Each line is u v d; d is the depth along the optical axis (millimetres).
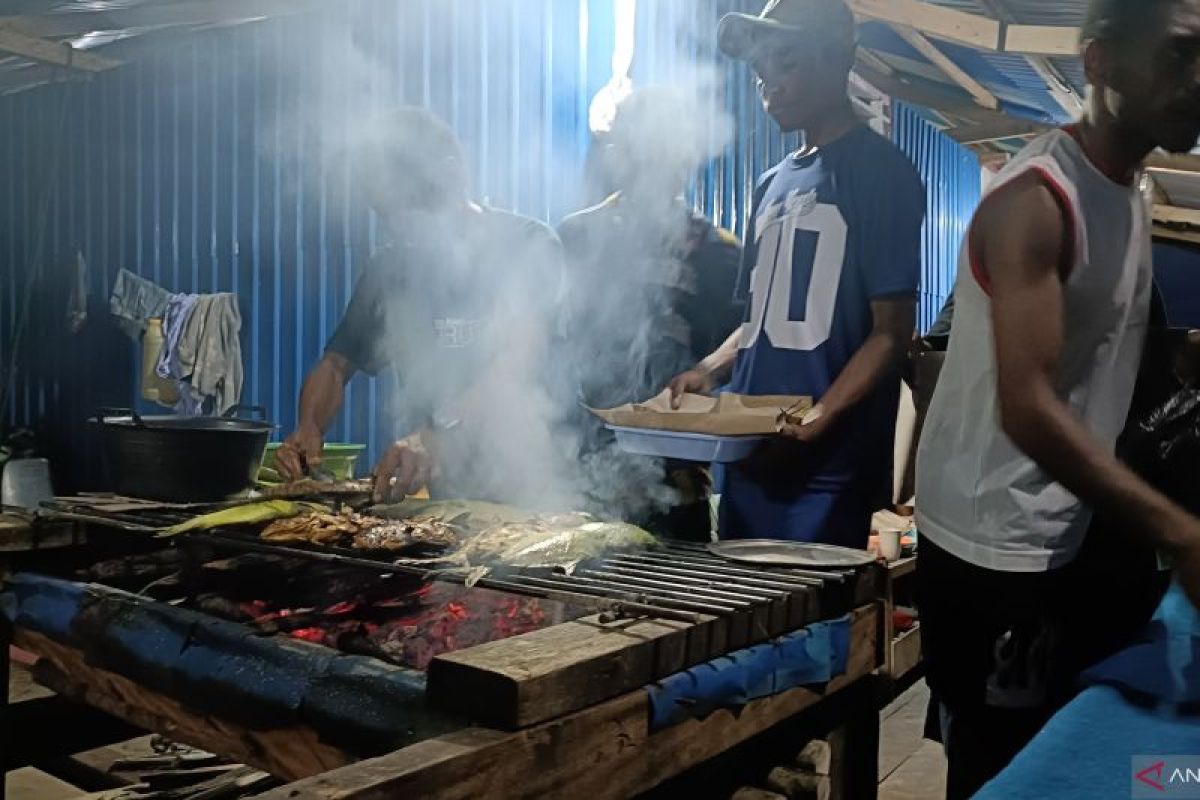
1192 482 2094
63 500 3102
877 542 4734
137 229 7449
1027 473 1901
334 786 1381
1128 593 1998
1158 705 1312
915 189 2725
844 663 2375
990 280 1765
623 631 1874
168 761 3611
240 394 6848
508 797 1571
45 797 3664
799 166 2938
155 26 6332
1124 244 1819
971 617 2045
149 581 2693
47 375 7965
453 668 1652
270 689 2070
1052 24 5875
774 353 2867
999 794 1187
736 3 6441
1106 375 1899
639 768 1814
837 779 2561
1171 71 1611
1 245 8242
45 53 6828
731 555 2521
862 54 7387
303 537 2594
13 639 2881
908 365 3691
